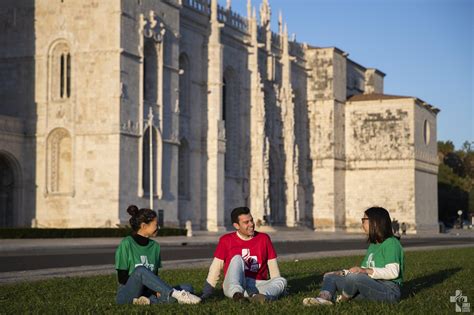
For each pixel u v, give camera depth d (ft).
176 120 303.48
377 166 445.37
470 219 610.65
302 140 441.68
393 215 440.86
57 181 276.00
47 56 274.98
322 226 441.68
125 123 270.26
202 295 71.67
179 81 322.96
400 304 66.44
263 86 385.09
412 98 438.40
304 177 440.86
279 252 184.03
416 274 106.11
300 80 439.63
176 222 299.79
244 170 373.40
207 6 339.16
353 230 448.65
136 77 276.41
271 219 403.54
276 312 62.44
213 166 335.67
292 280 98.02
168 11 299.79
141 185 277.03
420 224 445.37
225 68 359.87
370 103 449.06
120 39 267.80
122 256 68.95
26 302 73.61
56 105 273.75
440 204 611.06
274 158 405.39
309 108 447.42
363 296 68.49
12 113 278.26
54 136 274.77
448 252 174.81
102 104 268.62
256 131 376.89
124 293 68.23
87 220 268.21
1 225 276.00
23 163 275.59
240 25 371.97
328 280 69.36
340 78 452.76
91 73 270.05
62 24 273.75
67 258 153.38
